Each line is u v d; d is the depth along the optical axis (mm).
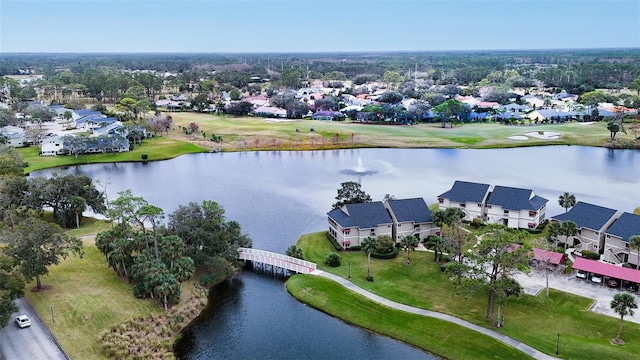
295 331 70250
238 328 71062
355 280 82375
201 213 89875
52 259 75312
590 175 156625
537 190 139000
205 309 76500
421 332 67938
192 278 83812
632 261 85438
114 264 79938
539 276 82562
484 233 73000
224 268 85312
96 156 181625
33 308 70500
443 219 91000
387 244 91250
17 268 70562
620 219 89250
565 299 75000
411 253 93375
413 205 98750
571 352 61938
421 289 79375
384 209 97500
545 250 87938
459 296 76812
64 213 105812
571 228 89812
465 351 63625
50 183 105875
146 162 178875
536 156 186000
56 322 67312
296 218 116812
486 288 78875
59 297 73875
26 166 161625
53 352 61094
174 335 69125
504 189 107812
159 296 72812
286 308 76625
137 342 64312
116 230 82375
